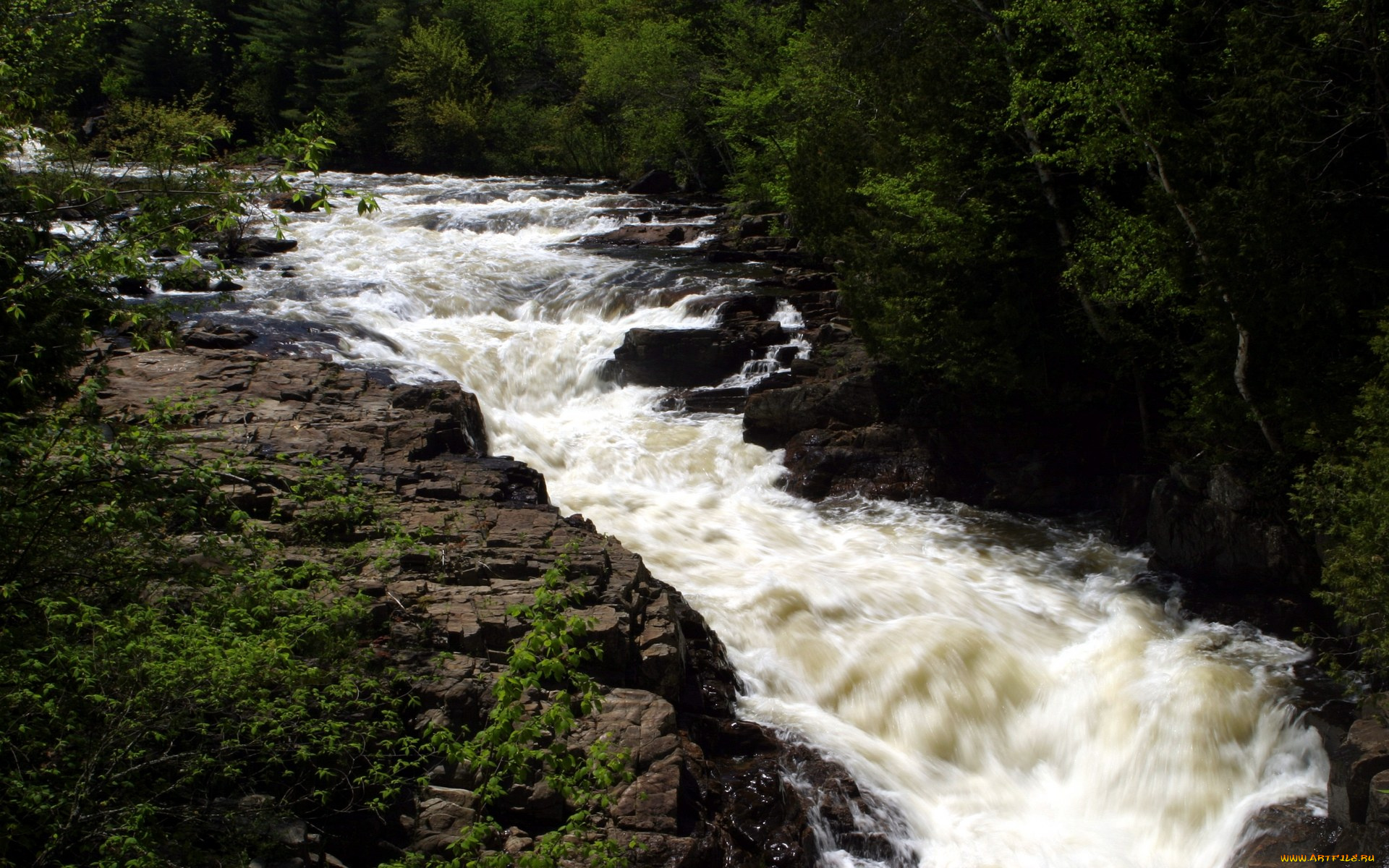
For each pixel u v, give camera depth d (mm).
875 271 20391
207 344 20016
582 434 20828
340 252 29906
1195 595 15359
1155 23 17047
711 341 22812
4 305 7871
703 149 49812
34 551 6934
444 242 32250
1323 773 11680
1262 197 14227
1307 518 12820
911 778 11602
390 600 10594
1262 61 14438
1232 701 12641
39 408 8586
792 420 20406
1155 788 11938
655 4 56094
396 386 18453
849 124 25828
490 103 65000
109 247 7715
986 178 19094
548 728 9359
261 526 8961
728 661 12609
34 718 6582
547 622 6555
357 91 64688
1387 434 11422
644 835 8570
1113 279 16688
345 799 8289
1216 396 15656
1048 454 19109
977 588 15570
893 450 19578
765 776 10359
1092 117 16297
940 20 20344
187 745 7379
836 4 30203
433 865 7871
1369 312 13484
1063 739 12625
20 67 9438
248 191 8352
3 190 8023
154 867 5945
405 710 9281
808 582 14758
